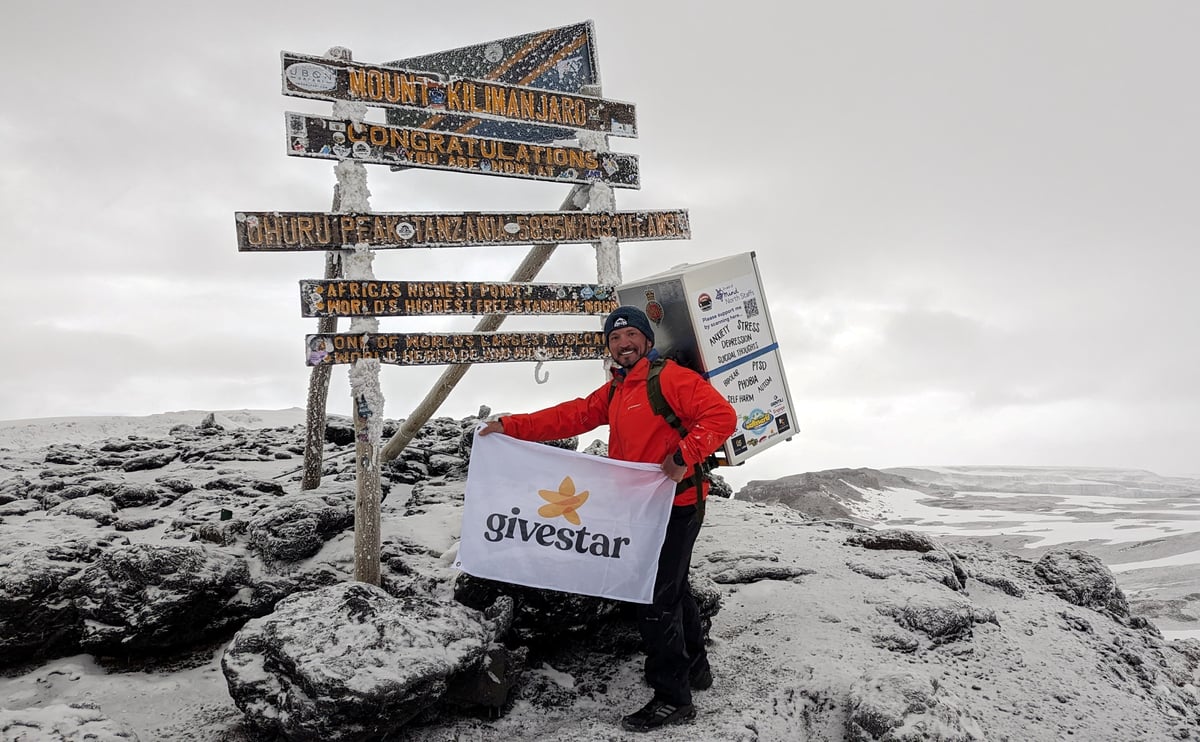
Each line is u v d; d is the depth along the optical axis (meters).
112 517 6.05
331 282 4.80
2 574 4.38
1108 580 7.11
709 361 4.30
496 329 6.19
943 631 5.03
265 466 8.25
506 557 3.93
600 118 6.11
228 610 4.66
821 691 4.08
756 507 8.30
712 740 3.55
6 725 3.13
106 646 4.38
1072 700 4.57
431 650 3.65
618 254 6.02
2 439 14.75
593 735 3.66
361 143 5.06
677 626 3.76
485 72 6.03
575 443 7.56
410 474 7.44
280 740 3.55
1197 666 6.46
